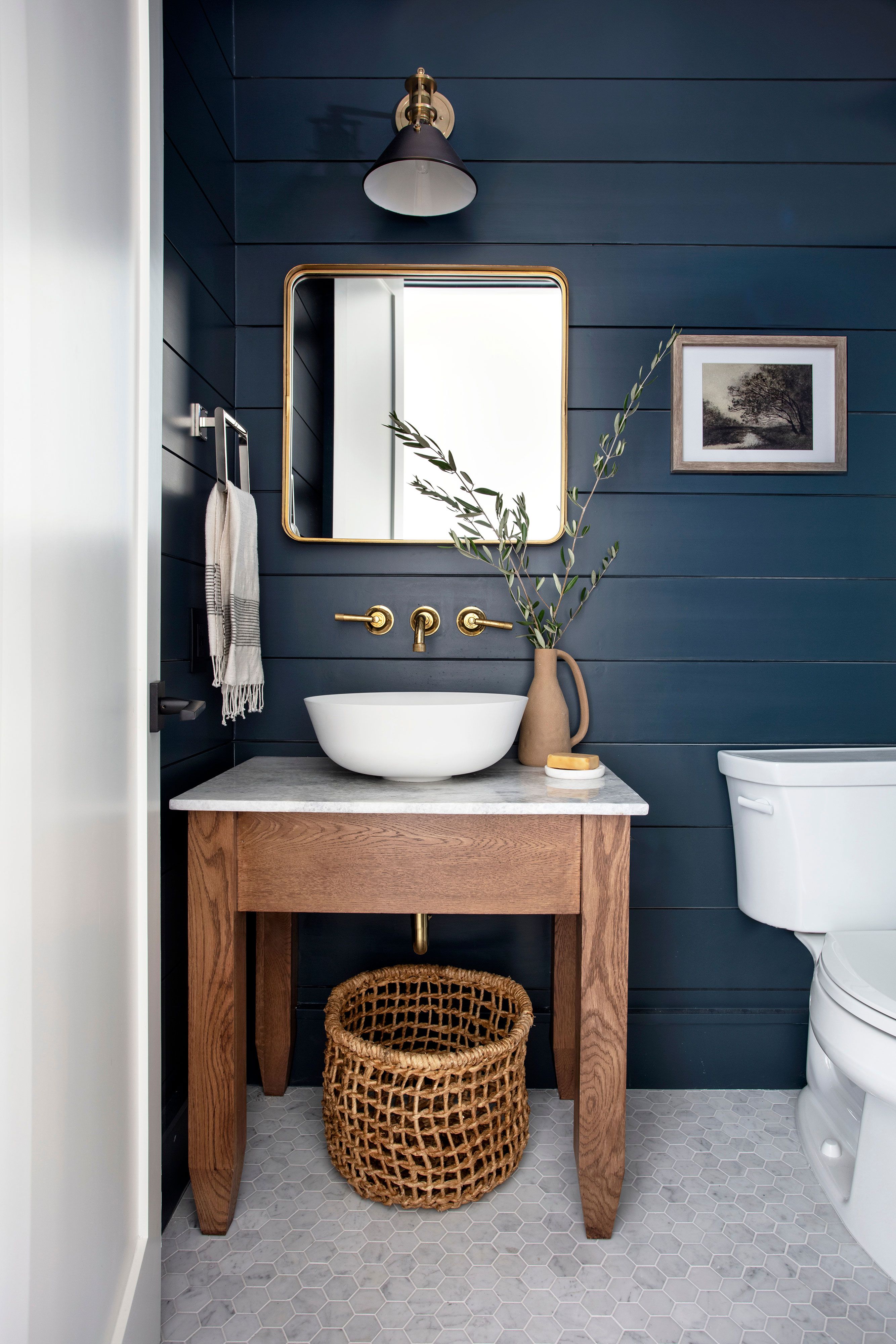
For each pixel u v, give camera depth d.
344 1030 1.34
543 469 1.70
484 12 1.69
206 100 1.50
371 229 1.69
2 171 0.61
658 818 1.72
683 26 1.70
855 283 1.71
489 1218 1.30
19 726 0.65
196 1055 1.23
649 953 1.72
